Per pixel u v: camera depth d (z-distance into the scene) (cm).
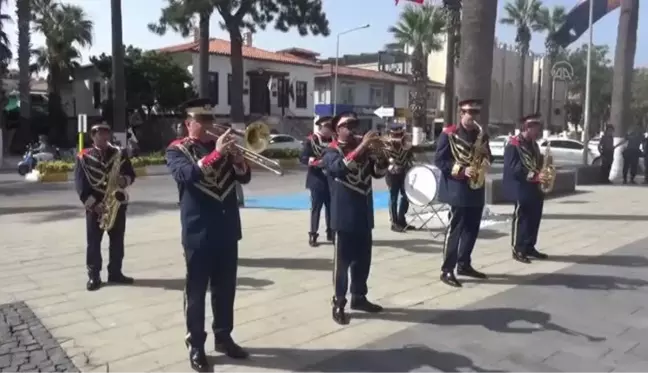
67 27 3806
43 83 5331
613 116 1897
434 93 5644
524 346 488
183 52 4022
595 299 607
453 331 521
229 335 473
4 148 3494
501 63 6178
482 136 656
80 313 577
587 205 1280
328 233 905
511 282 669
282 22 2836
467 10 998
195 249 443
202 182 444
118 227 664
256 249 845
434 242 886
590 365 452
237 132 437
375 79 5056
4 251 866
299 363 457
